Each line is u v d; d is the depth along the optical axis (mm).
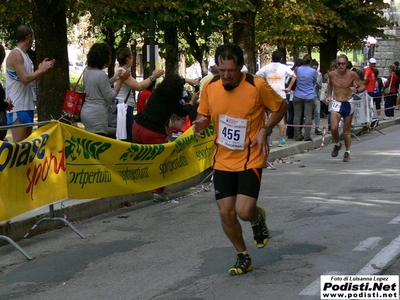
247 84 6250
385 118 26531
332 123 14789
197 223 9195
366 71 25062
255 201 6273
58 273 7098
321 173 13344
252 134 6320
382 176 12570
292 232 8281
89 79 10250
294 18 20781
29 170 8195
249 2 16828
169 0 14289
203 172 12781
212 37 33281
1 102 9461
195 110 12891
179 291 6230
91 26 19969
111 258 7586
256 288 6168
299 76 17906
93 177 9438
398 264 6805
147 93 11875
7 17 15203
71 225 8750
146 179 10555
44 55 13062
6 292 6520
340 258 7047
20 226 8625
